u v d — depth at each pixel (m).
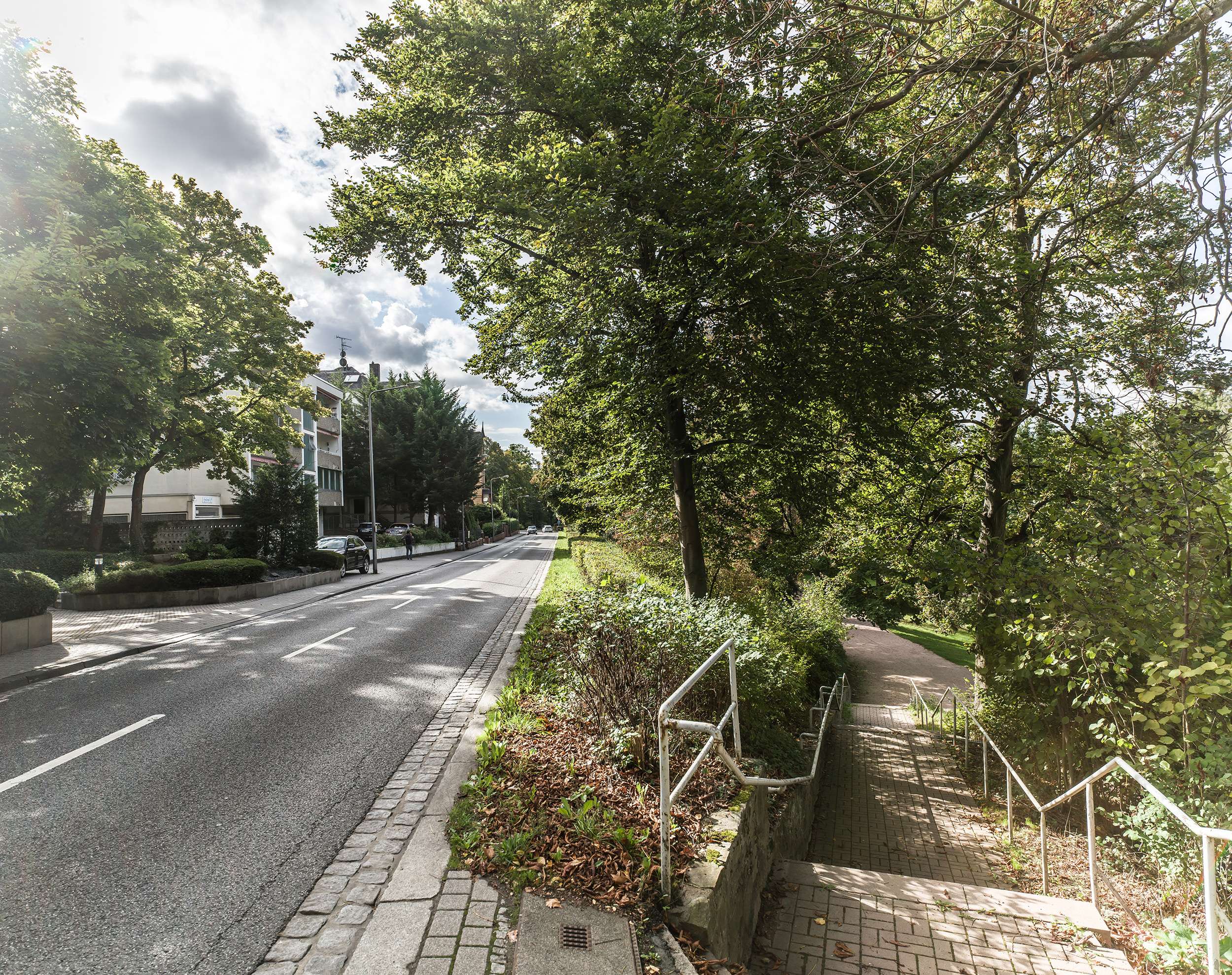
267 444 27.38
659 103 9.95
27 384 10.73
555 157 9.74
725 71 5.84
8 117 13.51
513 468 106.12
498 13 10.76
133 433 13.22
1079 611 6.40
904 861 7.39
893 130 7.72
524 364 13.49
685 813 4.40
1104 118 4.45
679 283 10.05
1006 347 9.38
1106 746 7.26
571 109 10.43
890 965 4.26
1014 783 9.70
